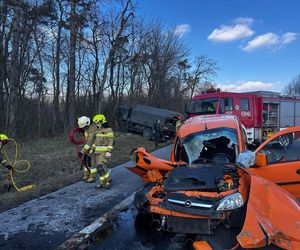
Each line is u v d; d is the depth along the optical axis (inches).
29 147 723.4
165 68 1630.2
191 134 269.3
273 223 151.3
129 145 778.8
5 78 948.0
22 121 957.2
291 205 160.4
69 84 1032.2
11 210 247.9
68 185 331.6
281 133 244.1
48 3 963.3
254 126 642.8
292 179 232.5
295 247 148.9
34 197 284.2
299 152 236.5
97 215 237.0
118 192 301.4
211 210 167.0
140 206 217.9
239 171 195.2
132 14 1200.8
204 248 159.6
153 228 211.3
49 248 182.9
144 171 219.3
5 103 943.0
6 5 865.5
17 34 780.0
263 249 158.4
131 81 1429.6
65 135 944.9
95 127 338.0
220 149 267.3
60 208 252.8
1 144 338.3
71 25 973.2
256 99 650.8
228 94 626.8
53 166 497.0
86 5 983.0
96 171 339.9
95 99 1240.2
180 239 193.8
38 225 216.8
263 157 226.8
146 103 1561.3
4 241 192.2
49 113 1077.1
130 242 190.2
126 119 1064.8
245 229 147.6
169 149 676.1
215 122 285.9
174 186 181.3
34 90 1061.8
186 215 171.9
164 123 888.3
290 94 743.1
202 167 199.8
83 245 186.5
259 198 160.1
